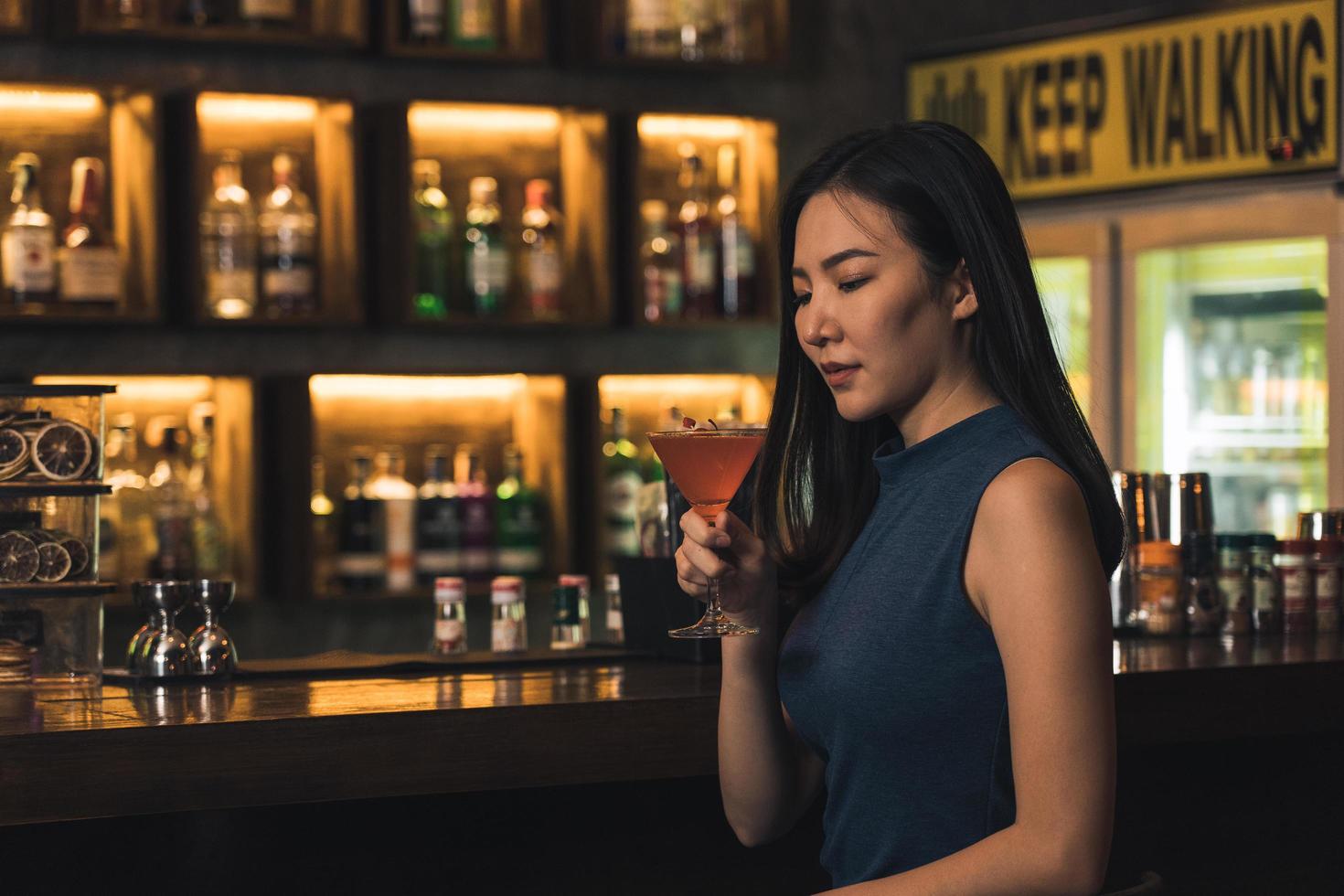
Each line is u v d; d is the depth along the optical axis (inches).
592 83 165.3
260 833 72.4
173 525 142.3
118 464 144.2
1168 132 155.4
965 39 181.6
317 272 151.6
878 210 56.6
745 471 66.1
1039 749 50.5
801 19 175.6
